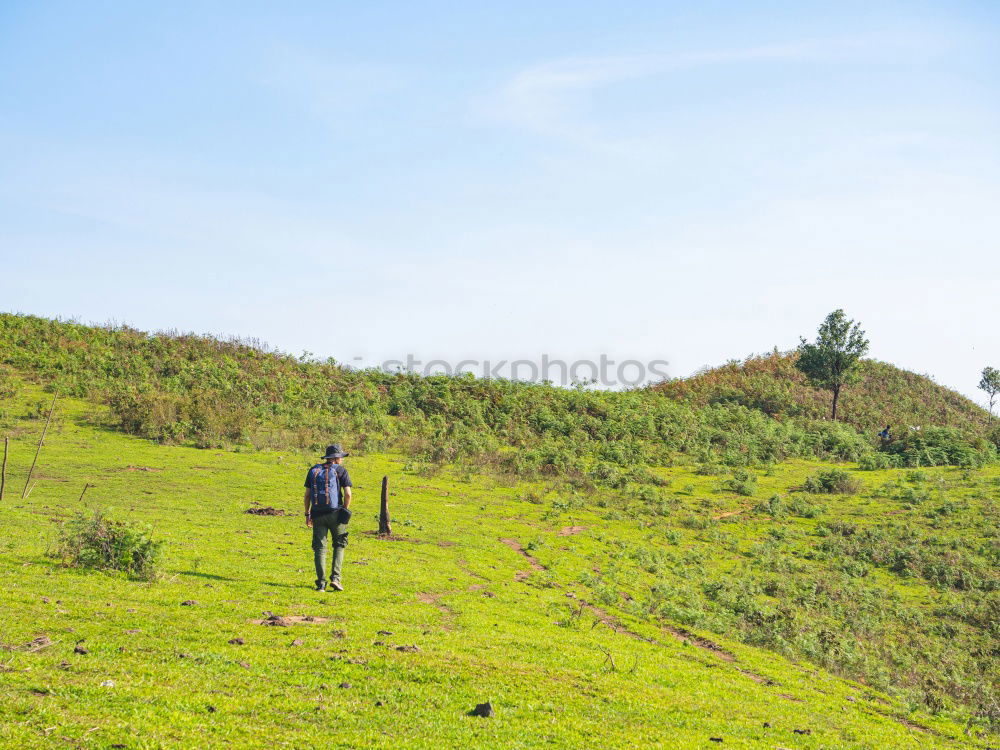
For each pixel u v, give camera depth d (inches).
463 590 679.7
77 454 1349.7
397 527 1019.9
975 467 1936.5
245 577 585.6
